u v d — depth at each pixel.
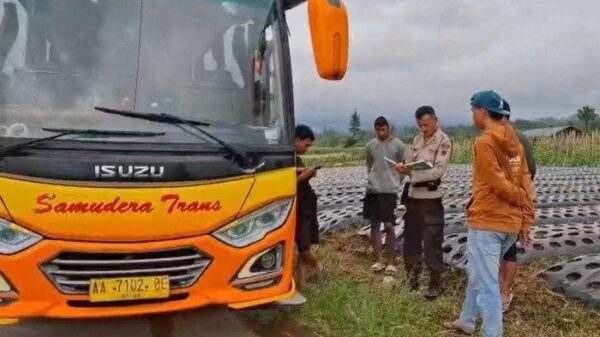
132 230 3.75
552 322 5.08
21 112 3.84
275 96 4.39
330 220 8.95
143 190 3.75
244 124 4.32
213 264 3.97
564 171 20.66
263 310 5.30
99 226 3.70
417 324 4.95
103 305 3.79
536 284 5.93
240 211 4.02
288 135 4.32
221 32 4.41
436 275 5.58
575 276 5.76
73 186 3.64
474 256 4.45
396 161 6.49
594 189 13.80
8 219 3.59
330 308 5.23
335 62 4.05
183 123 4.00
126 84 4.12
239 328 5.04
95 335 4.78
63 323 4.96
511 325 4.99
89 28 4.12
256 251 4.10
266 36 4.48
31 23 4.00
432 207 5.58
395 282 5.99
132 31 4.21
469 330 4.78
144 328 4.98
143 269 3.83
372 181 6.58
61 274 3.71
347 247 7.82
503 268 5.14
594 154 25.52
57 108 3.92
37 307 3.69
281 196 4.21
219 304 4.03
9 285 3.66
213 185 3.92
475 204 4.45
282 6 4.56
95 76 4.06
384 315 5.00
